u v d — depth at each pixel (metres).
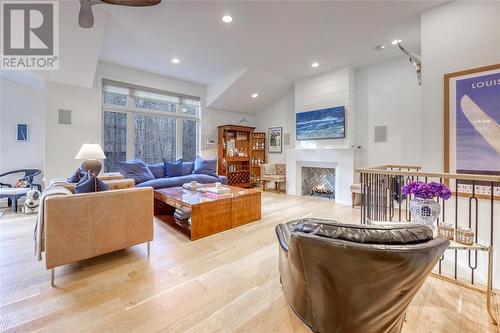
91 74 4.13
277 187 6.42
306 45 4.03
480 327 1.52
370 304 1.13
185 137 6.20
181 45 4.08
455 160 2.50
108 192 2.16
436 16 2.73
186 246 2.72
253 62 4.82
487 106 2.33
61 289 1.85
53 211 1.87
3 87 4.62
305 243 1.12
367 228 1.10
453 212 2.48
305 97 5.74
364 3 2.85
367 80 4.98
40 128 5.01
